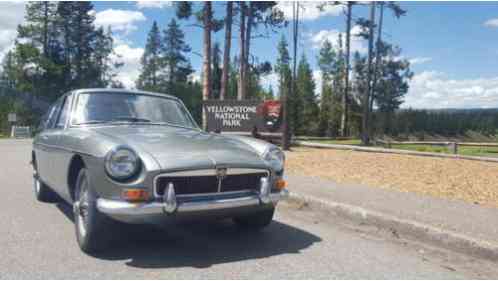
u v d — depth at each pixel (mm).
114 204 3924
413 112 84562
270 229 5691
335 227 5906
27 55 49000
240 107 15984
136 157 4000
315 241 5188
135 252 4578
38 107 52938
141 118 5727
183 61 67688
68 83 53062
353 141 29766
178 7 21031
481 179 9492
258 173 4527
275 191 4684
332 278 3996
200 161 4176
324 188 8023
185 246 4844
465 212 6246
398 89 62188
